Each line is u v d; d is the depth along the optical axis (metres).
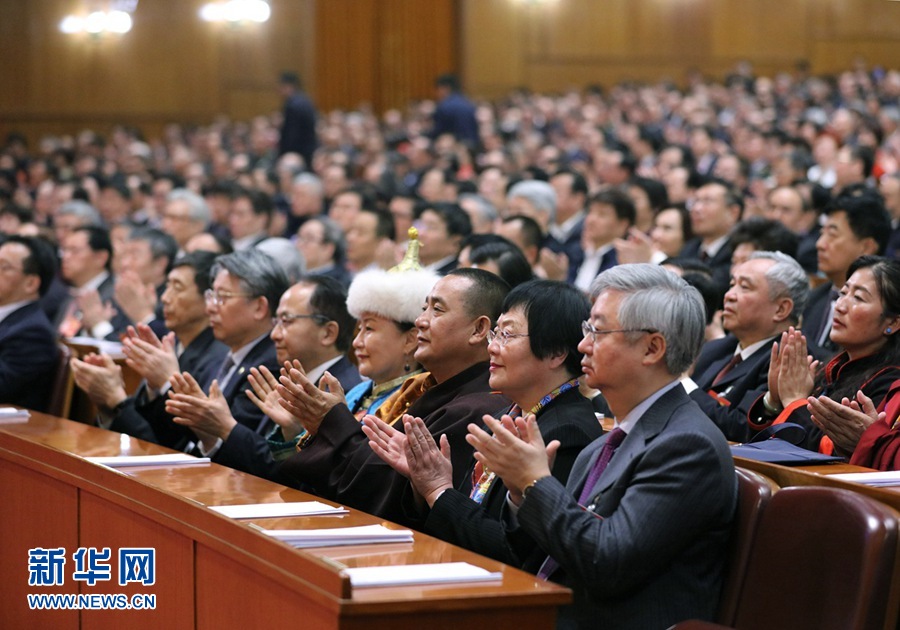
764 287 6.26
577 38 30.97
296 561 3.35
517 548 4.12
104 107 27.55
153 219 16.28
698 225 10.17
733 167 14.88
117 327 9.45
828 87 26.19
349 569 3.38
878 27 32.09
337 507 4.14
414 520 4.81
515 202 11.49
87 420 8.05
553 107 25.44
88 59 27.31
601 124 23.31
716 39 31.80
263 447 5.71
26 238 8.41
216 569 3.87
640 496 3.67
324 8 29.44
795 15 32.09
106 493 4.63
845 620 3.34
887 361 5.44
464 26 30.11
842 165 12.58
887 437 4.60
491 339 4.52
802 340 5.40
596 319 3.96
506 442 3.76
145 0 27.72
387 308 5.61
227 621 3.79
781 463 4.31
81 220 12.93
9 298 8.29
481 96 30.34
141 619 4.42
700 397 5.82
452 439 4.81
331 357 6.37
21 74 26.73
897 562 3.35
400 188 15.24
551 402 4.47
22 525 5.40
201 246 9.48
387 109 30.11
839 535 3.44
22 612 5.36
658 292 3.91
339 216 12.43
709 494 3.67
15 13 26.58
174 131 26.11
